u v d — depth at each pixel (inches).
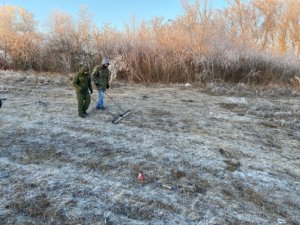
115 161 230.8
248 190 204.7
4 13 712.4
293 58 772.6
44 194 182.7
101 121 325.4
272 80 679.7
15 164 218.1
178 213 173.2
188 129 319.9
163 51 670.5
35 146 252.2
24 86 511.2
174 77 656.4
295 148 291.0
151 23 711.7
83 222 160.9
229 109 424.2
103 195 185.2
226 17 879.1
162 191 194.7
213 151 262.7
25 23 733.3
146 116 357.7
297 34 1000.9
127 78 647.1
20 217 162.7
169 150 255.6
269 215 179.0
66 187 191.5
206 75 649.0
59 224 159.0
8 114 335.3
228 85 619.5
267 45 1011.3
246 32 939.3
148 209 174.7
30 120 316.5
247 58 691.4
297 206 191.9
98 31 695.1
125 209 173.8
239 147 277.9
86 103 335.0
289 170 240.7
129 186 197.6
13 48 679.1
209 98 494.9
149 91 537.0
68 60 674.2
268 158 260.1
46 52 702.5
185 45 674.2
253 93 558.6
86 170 216.2
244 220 171.2
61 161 228.4
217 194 196.1
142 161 231.8
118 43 685.9
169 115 369.1
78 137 273.6
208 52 668.1
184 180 210.2
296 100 512.7
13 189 186.7
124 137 280.2
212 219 169.3
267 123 365.7
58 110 360.5
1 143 255.1
